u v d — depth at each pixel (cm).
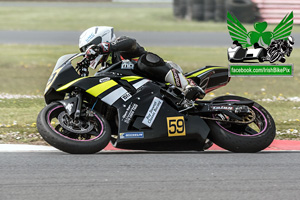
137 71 1953
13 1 17662
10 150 1897
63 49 7112
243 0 9962
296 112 3156
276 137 2364
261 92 4297
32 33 9075
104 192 1328
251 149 1905
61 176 1489
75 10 13938
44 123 1784
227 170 1596
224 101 2005
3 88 4309
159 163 1684
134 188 1370
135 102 1877
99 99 1886
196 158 1783
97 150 1812
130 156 1805
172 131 1872
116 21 11731
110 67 1944
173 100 1930
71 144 1770
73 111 1811
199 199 1280
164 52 6831
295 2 10056
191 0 11312
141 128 1856
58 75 1895
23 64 5778
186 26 10569
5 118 2762
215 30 9825
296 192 1358
